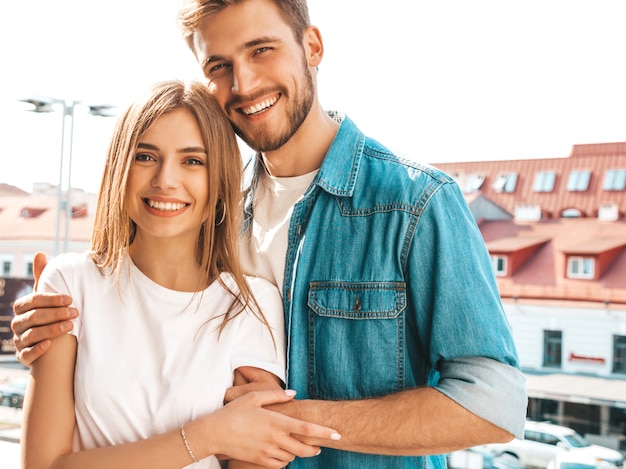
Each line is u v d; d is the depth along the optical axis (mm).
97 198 1323
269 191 1428
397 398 1153
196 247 1322
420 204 1211
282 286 1346
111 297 1288
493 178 14391
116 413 1210
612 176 13430
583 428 10359
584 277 12727
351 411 1160
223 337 1276
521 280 13414
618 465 7562
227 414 1166
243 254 1425
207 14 1267
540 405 10734
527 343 12711
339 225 1287
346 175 1310
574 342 12266
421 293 1197
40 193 16750
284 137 1322
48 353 1228
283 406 1200
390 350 1213
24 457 1200
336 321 1251
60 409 1214
